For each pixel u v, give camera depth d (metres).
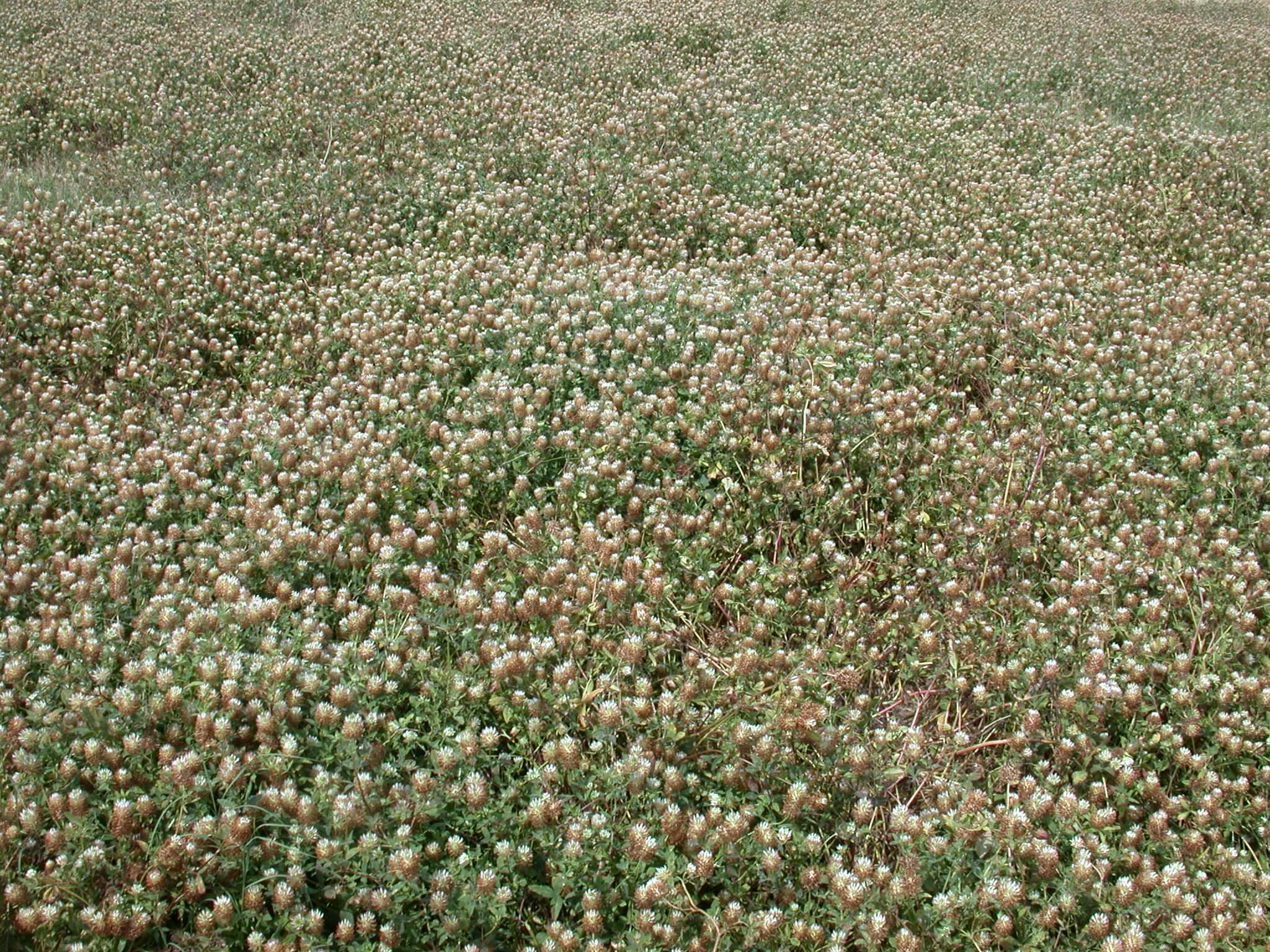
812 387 1.39
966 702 1.10
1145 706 1.05
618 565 1.18
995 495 1.32
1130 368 1.57
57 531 1.19
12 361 1.56
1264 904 0.90
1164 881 0.88
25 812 0.85
